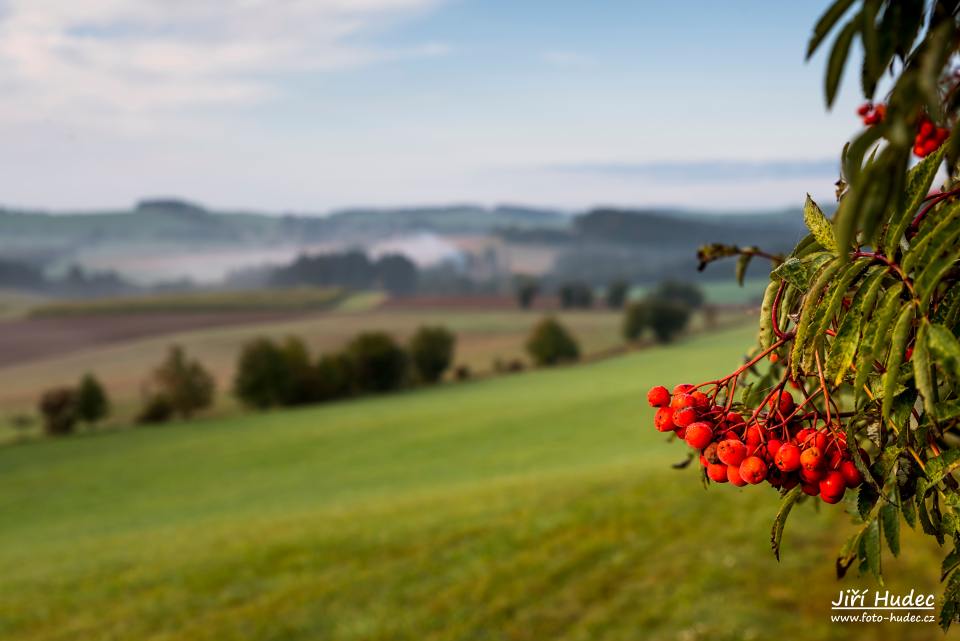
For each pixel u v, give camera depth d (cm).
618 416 5084
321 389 7750
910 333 102
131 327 13262
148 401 7369
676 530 1419
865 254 103
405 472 4019
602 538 1491
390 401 7288
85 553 2492
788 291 134
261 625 1362
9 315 14750
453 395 7306
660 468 2309
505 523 1820
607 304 14888
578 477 2511
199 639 1339
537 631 1102
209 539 2350
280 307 15300
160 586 1770
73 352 11438
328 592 1496
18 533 3462
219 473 4509
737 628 887
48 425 6669
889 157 66
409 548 1739
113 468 4922
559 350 9306
